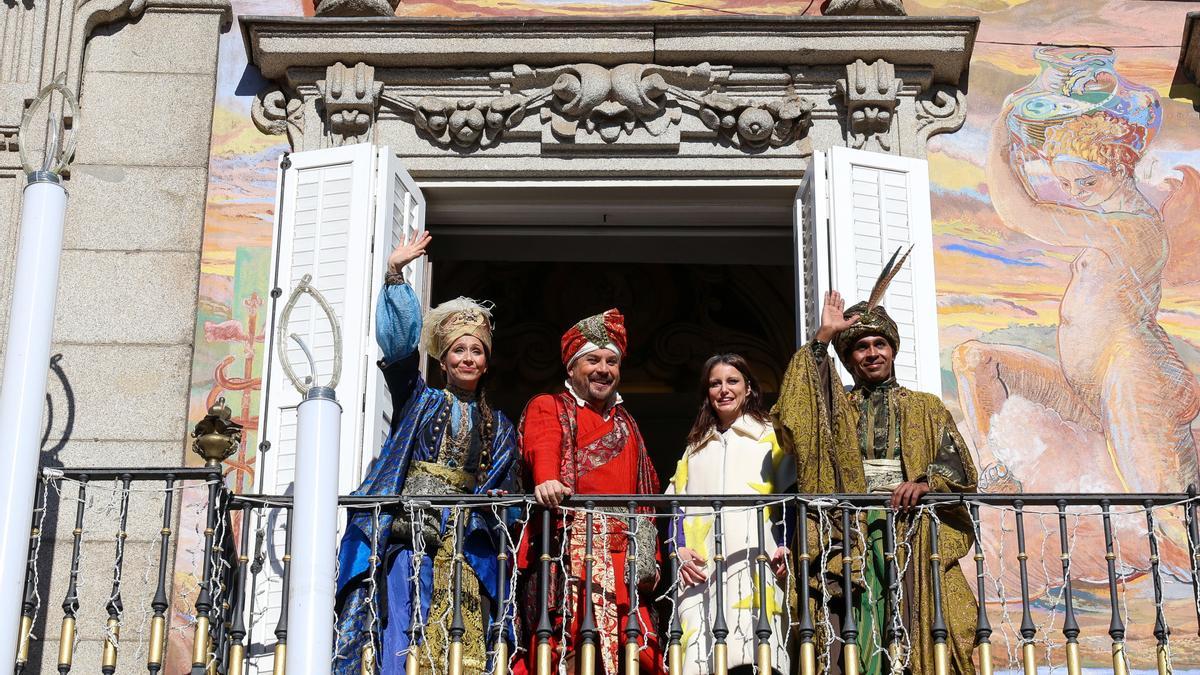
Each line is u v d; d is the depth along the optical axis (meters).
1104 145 10.52
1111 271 10.21
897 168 10.18
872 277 9.93
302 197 10.08
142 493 9.52
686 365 16.52
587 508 8.09
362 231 9.88
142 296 10.05
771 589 8.23
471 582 8.27
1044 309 10.13
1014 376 9.97
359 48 10.41
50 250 8.20
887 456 8.36
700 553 8.37
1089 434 9.87
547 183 10.34
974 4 10.88
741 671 8.22
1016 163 10.46
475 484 8.48
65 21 10.52
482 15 10.88
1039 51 10.75
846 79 10.45
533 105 10.39
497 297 16.72
